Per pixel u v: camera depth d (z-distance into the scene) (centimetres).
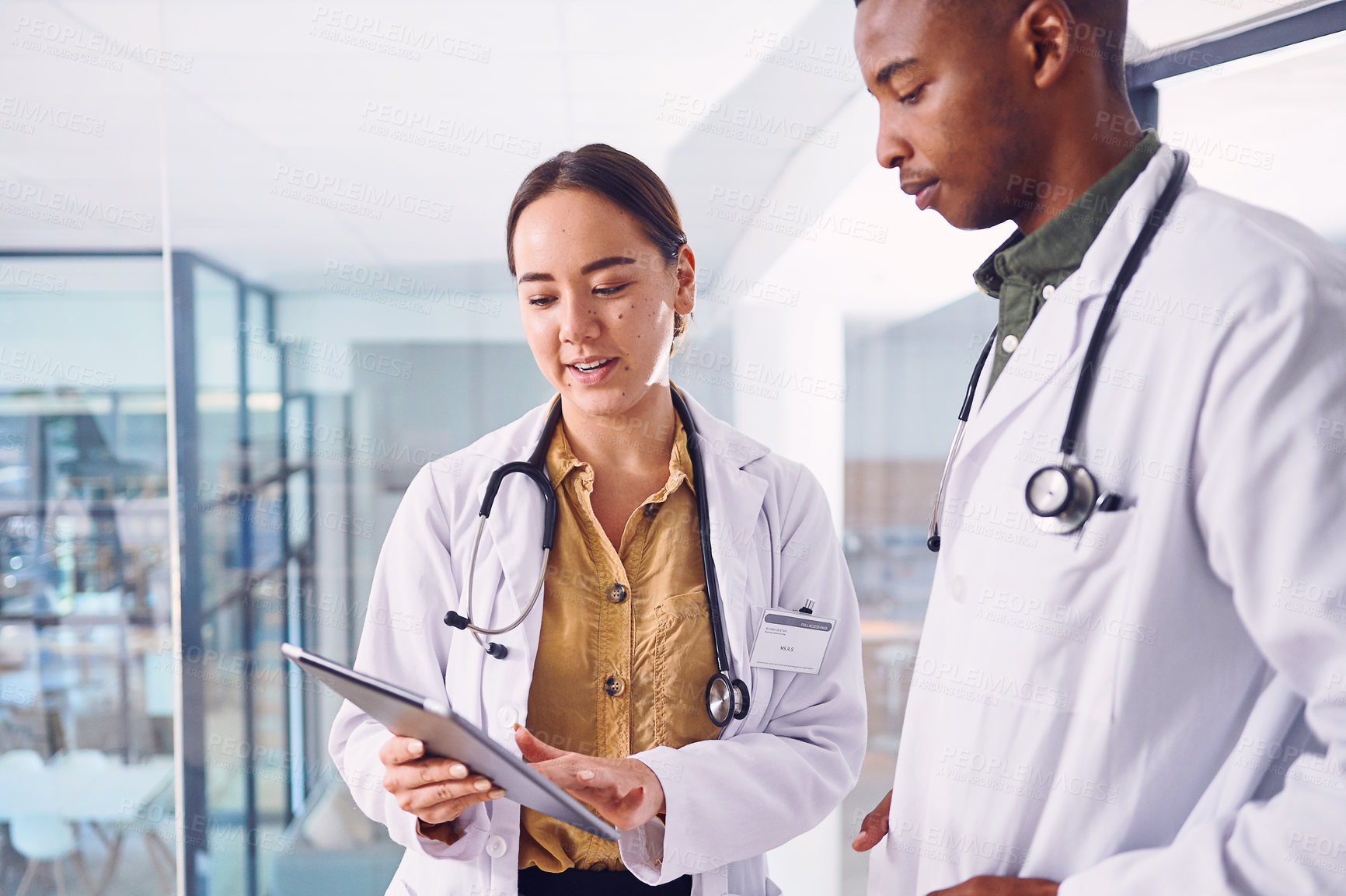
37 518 437
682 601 100
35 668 431
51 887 375
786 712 106
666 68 239
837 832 349
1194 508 68
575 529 102
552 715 96
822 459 461
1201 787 71
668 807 85
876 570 490
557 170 95
